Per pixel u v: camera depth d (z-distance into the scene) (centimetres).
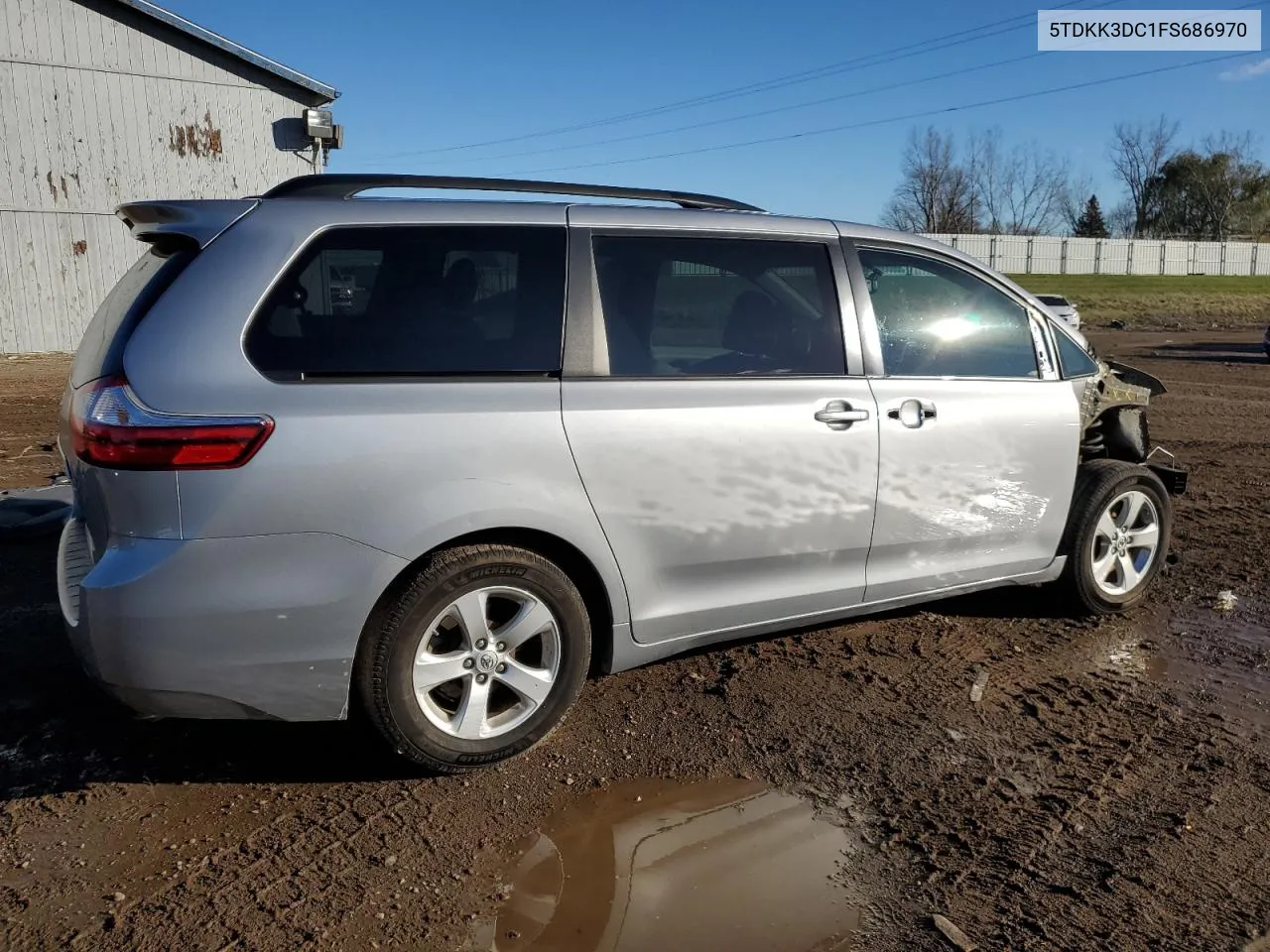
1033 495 439
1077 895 269
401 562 302
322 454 291
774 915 260
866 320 395
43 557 531
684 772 333
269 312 299
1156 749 351
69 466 321
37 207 1590
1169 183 8088
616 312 347
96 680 291
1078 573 468
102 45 1591
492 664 327
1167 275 5759
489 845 290
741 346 368
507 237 336
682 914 260
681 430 345
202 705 294
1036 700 390
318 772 330
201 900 263
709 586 365
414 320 317
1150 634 464
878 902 266
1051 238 5531
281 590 290
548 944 247
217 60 1672
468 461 309
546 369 329
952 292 425
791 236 386
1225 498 733
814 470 373
